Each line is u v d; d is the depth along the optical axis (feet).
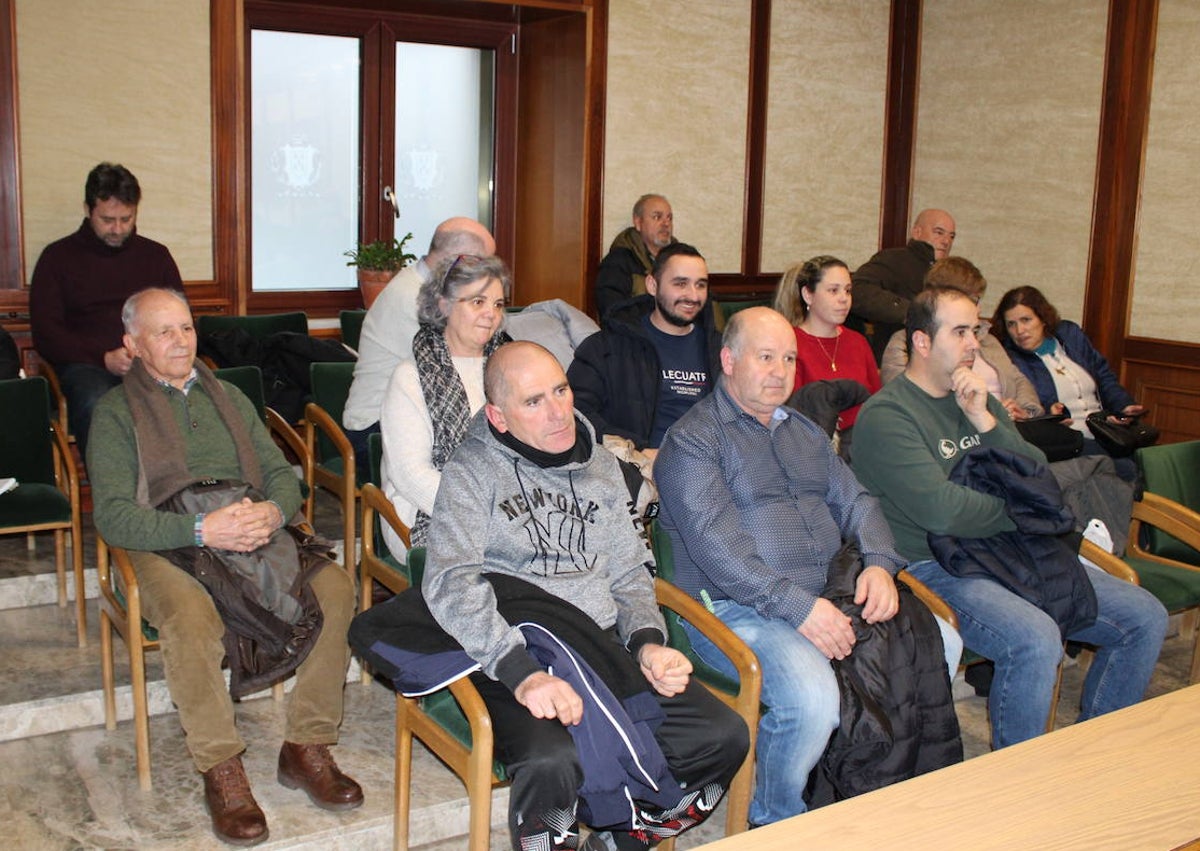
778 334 8.70
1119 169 17.71
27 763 9.09
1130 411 13.61
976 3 19.45
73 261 13.29
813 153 19.99
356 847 8.36
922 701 8.24
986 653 9.04
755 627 8.42
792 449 9.01
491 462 7.69
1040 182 18.81
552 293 18.34
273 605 8.49
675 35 18.19
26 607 11.53
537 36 17.90
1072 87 18.21
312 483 11.44
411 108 17.65
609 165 17.93
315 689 8.66
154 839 8.11
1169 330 17.42
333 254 17.46
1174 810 5.45
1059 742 6.19
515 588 7.50
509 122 18.34
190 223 15.06
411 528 9.30
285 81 16.65
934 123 20.34
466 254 10.18
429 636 7.50
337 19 16.67
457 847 8.67
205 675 8.20
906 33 20.52
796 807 8.11
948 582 9.37
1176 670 12.35
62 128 14.07
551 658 7.23
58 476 12.12
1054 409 13.24
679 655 7.51
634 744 7.00
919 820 5.28
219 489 8.75
